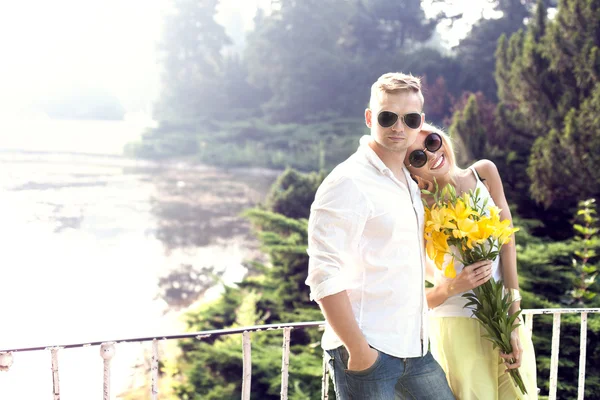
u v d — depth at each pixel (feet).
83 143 191.62
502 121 35.53
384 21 186.29
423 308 6.03
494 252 6.28
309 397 20.13
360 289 5.80
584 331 7.85
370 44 185.68
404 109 5.74
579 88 30.91
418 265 5.94
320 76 177.99
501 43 37.32
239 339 26.03
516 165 33.32
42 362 27.04
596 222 26.40
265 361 22.61
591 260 21.62
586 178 27.96
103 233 74.08
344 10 182.70
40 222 76.13
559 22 31.09
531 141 34.30
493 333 6.40
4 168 130.11
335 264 5.52
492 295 6.34
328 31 182.09
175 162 167.43
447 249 6.23
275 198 43.42
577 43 30.42
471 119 34.50
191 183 132.16
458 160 34.63
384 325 5.75
